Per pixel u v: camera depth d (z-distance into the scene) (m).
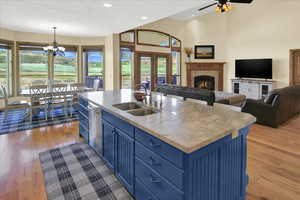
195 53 9.18
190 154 1.30
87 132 3.35
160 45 8.63
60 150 3.24
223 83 8.79
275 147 3.38
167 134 1.46
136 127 1.80
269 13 7.27
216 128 1.59
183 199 1.32
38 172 2.57
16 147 3.37
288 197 2.05
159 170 1.53
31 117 4.93
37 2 3.74
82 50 7.47
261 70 7.43
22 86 6.75
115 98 3.11
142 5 3.90
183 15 8.68
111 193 2.15
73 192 2.16
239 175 1.78
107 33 6.86
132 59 7.84
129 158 1.98
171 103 2.69
